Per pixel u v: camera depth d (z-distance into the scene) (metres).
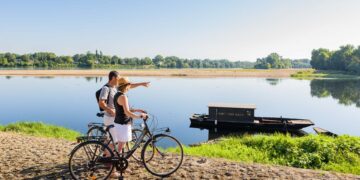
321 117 30.08
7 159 7.69
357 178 6.96
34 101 36.69
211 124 24.95
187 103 37.28
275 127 24.36
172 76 108.00
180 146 6.76
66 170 6.79
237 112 25.25
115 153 6.31
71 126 22.64
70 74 106.88
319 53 165.00
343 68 146.38
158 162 7.35
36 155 8.12
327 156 11.02
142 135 6.52
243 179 6.54
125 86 6.12
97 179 6.21
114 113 6.46
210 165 7.48
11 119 25.30
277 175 6.87
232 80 90.62
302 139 12.49
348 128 24.89
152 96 44.34
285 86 68.75
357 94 52.28
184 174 6.71
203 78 99.25
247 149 12.06
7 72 111.00
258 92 53.62
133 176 6.50
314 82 84.44
